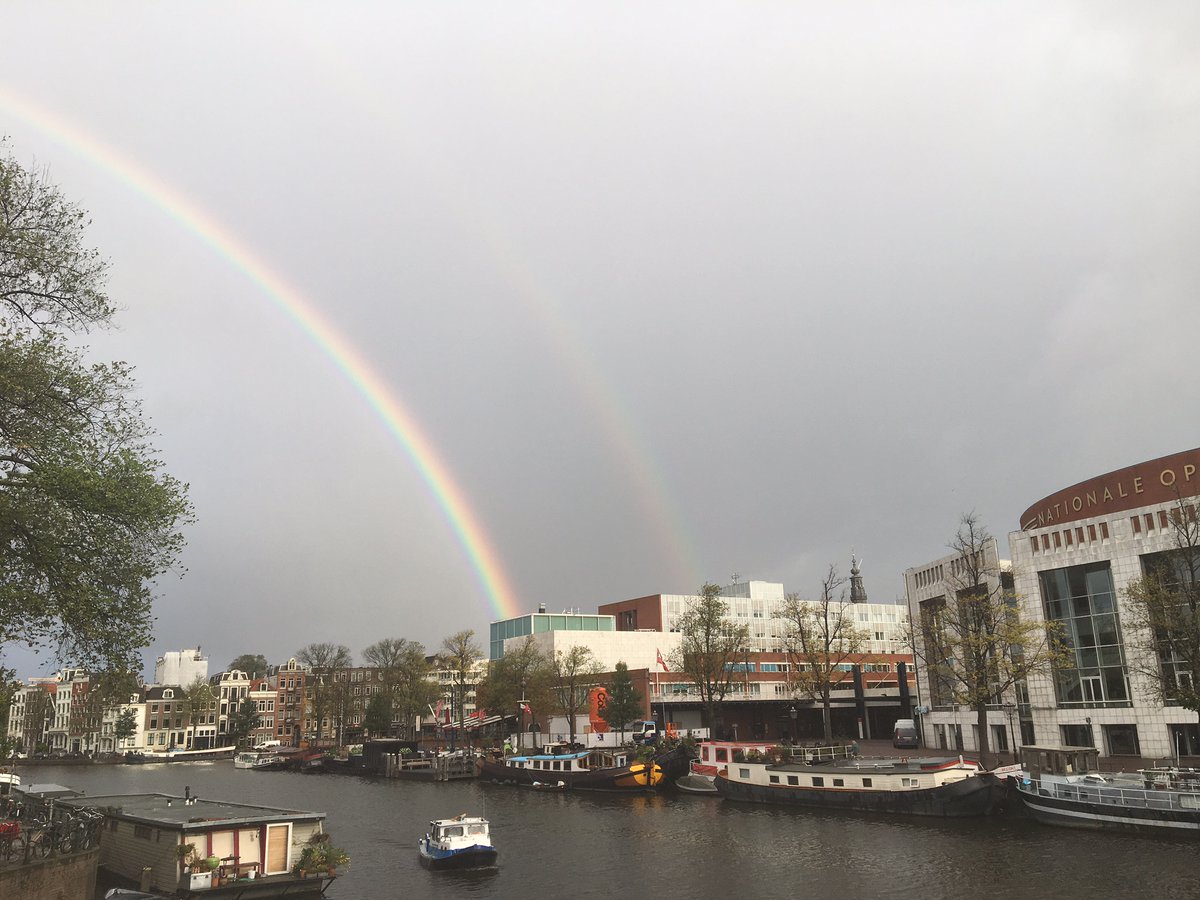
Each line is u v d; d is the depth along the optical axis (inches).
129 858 1593.3
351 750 5910.4
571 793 3503.9
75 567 1114.7
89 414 1184.8
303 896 1525.6
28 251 1104.2
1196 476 2714.1
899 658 5944.9
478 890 1718.8
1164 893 1395.2
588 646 5620.1
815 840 2027.6
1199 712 2130.9
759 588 6860.2
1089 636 2871.6
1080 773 2026.3
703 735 4384.8
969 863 1676.9
